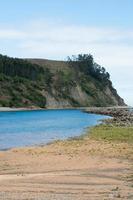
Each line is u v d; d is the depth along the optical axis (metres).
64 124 92.62
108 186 23.14
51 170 29.47
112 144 44.81
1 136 61.94
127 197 20.14
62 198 19.66
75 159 34.72
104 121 99.25
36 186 23.08
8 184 23.73
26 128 79.88
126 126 73.88
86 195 20.52
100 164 31.75
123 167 30.22
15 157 36.91
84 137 55.53
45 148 43.97
